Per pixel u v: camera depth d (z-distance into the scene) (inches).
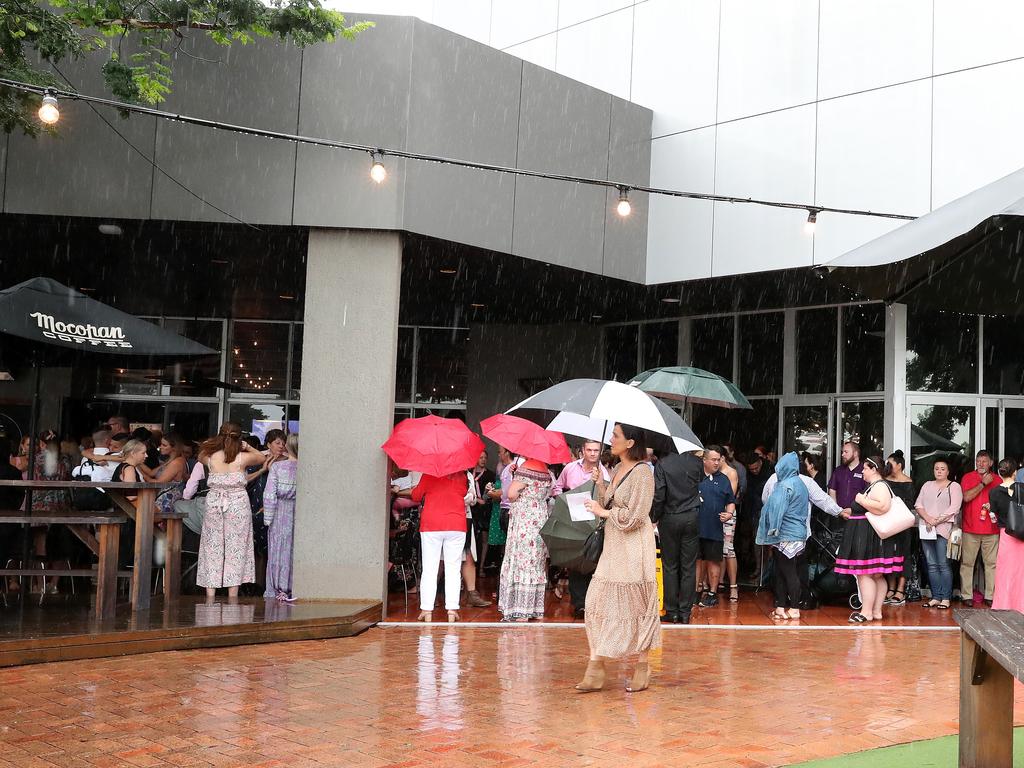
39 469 498.0
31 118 406.9
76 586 474.0
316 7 398.0
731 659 344.8
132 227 465.7
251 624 358.6
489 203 478.6
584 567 365.4
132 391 740.0
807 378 598.9
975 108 476.4
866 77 507.8
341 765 212.1
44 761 212.8
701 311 640.4
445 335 749.3
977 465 502.9
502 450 546.0
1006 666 173.5
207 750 221.6
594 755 221.5
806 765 214.8
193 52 447.2
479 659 337.7
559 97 514.3
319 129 445.1
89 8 389.4
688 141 556.1
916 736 239.1
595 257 532.1
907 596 519.5
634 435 300.7
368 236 447.5
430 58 455.2
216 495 430.6
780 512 442.6
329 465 442.3
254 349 742.5
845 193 509.0
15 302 356.8
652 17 582.9
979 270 213.6
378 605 426.6
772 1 537.0
